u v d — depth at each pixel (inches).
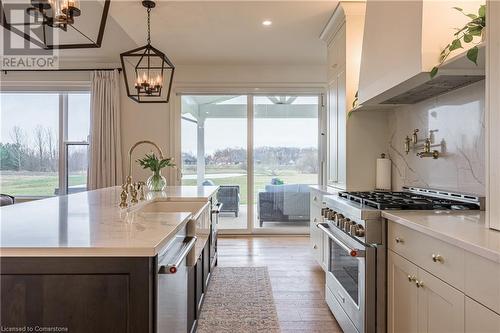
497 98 52.3
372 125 129.6
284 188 220.2
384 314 72.7
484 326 41.5
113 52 190.5
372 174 129.8
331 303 101.7
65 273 42.7
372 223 73.4
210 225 123.6
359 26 128.5
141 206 83.7
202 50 182.5
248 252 173.8
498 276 39.2
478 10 65.8
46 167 218.8
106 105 204.7
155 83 117.6
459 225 56.4
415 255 60.0
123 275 42.8
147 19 140.7
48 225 56.0
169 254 53.6
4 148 218.7
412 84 79.7
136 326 42.6
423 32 67.7
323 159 216.1
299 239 203.9
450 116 88.9
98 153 204.5
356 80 129.0
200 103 217.3
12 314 42.6
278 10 133.6
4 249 42.3
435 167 96.3
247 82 211.2
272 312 104.6
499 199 51.7
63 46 82.2
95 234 49.3
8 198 142.5
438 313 52.2
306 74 212.1
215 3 127.3
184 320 69.6
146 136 208.7
